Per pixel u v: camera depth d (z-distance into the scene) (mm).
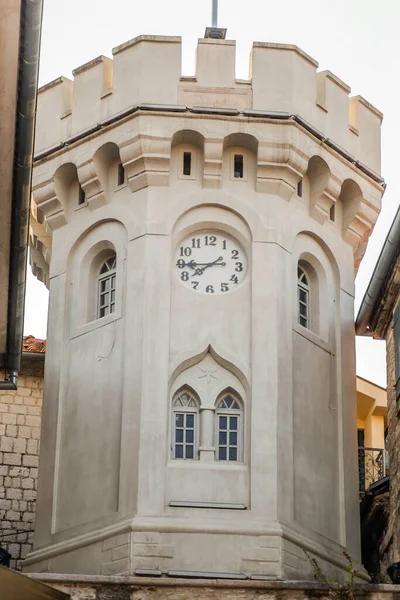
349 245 37188
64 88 37344
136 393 33719
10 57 26766
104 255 36094
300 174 35969
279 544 32469
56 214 36625
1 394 39219
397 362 34281
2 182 28453
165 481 33031
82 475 33969
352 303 36594
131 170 35688
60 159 36562
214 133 35469
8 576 27391
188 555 32281
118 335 34656
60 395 35000
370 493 35844
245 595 30156
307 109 36469
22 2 26000
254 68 36344
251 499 33000
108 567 32406
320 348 35625
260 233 35281
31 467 38812
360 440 41000
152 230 35031
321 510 34125
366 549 36500
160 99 35812
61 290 35969
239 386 34125
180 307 34562
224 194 35500
